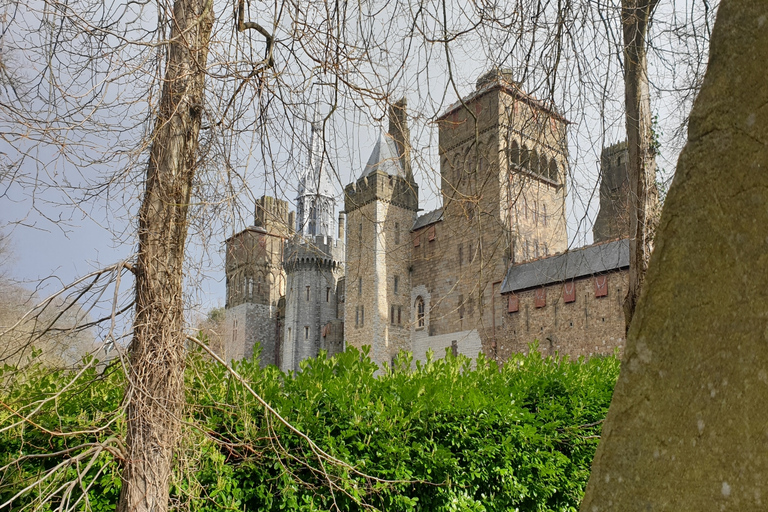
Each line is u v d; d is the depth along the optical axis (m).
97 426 4.48
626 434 1.27
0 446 4.37
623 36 5.59
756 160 1.18
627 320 6.02
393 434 5.15
